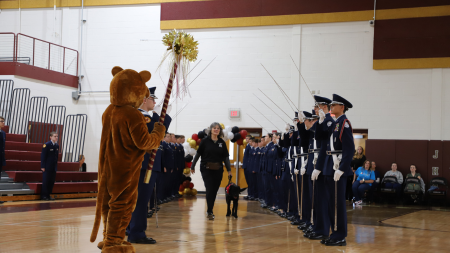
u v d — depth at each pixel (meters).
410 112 13.73
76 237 4.94
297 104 14.52
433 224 7.61
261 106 14.84
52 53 16.17
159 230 5.84
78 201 10.72
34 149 12.43
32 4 16.41
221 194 14.84
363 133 14.41
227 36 15.23
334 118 5.24
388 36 13.98
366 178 13.05
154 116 4.72
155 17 15.76
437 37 13.61
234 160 15.22
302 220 6.57
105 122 3.48
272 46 14.89
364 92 14.09
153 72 15.59
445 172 13.20
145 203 4.73
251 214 8.44
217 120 15.09
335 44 14.39
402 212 10.05
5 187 10.64
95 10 16.14
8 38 16.22
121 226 3.38
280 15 14.80
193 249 4.41
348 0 14.31
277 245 4.81
